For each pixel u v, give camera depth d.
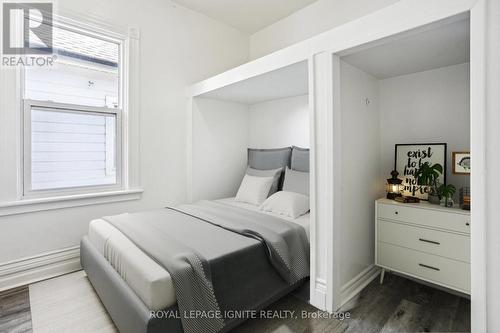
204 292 1.32
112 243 1.70
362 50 1.69
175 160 3.10
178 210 2.53
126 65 2.69
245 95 3.18
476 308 1.22
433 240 1.92
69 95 2.48
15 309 1.82
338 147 1.79
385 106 2.51
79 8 2.39
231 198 3.31
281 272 1.75
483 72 1.16
